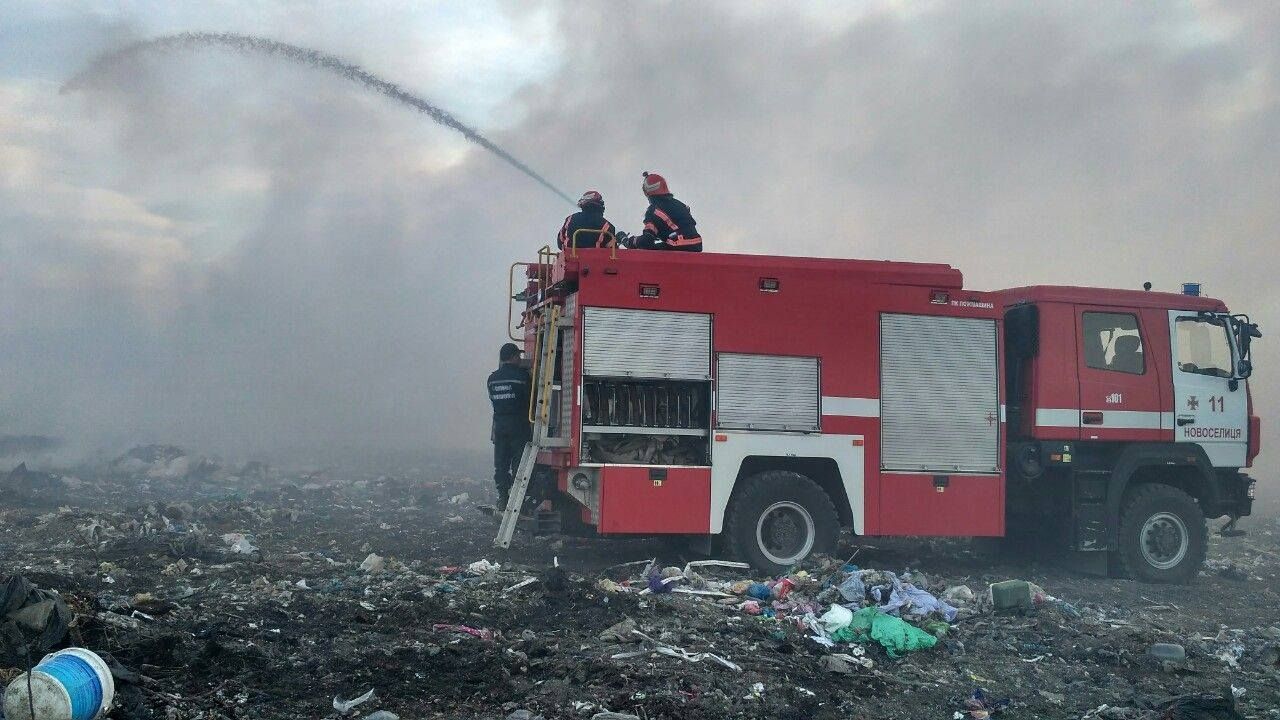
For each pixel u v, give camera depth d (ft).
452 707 15.78
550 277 31.55
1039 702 18.06
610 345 28.45
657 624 21.48
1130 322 33.68
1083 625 23.81
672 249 31.09
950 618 23.53
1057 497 32.94
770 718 16.19
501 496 31.96
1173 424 33.47
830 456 29.66
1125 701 18.06
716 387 29.04
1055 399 32.40
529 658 18.40
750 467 29.81
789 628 22.00
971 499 30.73
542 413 29.43
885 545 37.73
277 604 21.45
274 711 15.08
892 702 17.75
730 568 28.50
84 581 22.45
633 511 28.25
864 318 30.37
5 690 13.37
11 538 31.12
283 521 39.42
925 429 30.58
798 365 29.73
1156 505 32.78
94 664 13.70
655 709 16.01
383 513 44.73
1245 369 34.50
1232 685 19.58
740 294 29.48
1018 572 33.06
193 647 17.42
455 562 29.35
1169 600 29.25
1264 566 37.78
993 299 31.50
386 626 19.97
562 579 24.14
